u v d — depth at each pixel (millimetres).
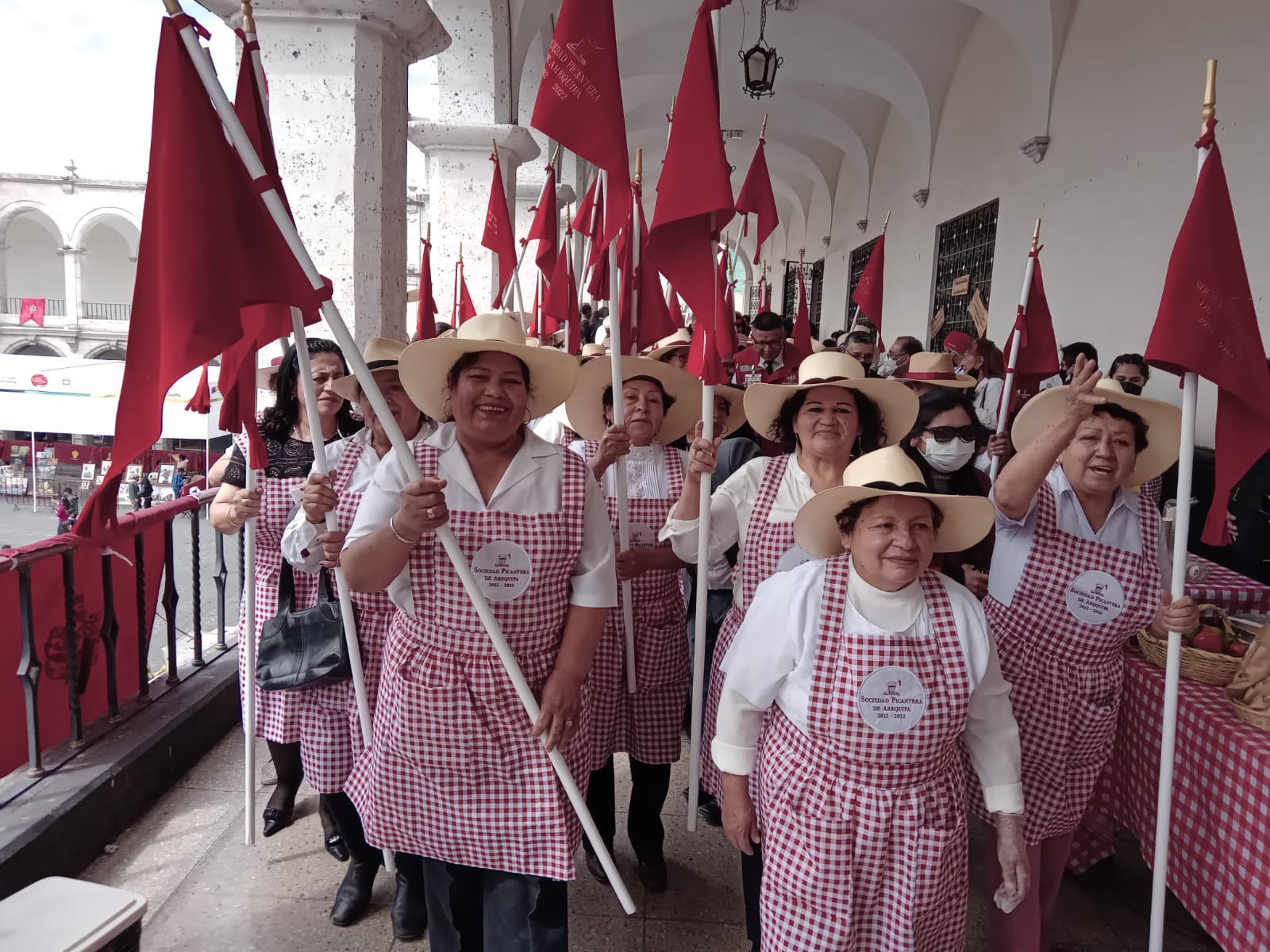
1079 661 2068
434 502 1532
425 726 1714
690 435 3018
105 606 2924
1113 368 4824
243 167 1579
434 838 1799
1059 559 2043
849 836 1578
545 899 1826
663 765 2574
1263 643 2070
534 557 1694
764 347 4617
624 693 2594
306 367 1990
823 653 1586
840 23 9812
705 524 2258
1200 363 1769
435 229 6387
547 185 3695
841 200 15375
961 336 5902
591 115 2020
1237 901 1871
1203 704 2107
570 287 3664
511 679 1702
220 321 1496
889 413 2268
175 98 1484
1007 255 8305
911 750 1559
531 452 1754
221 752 3230
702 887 2578
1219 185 1780
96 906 1528
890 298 12125
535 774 1744
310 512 2020
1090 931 2457
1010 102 8336
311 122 3711
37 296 28031
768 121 13898
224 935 2275
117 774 2652
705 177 2072
